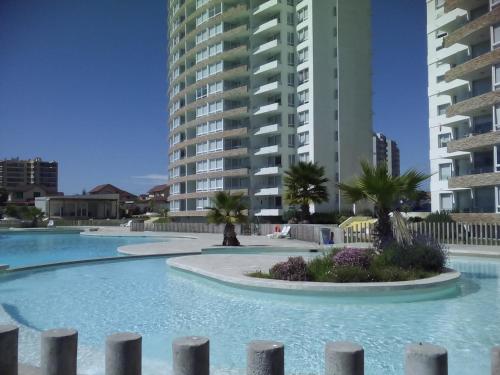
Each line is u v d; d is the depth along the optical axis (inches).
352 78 2327.8
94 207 3481.8
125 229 2253.9
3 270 631.2
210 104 2669.8
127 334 181.9
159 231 2032.5
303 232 1268.5
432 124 1883.6
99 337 343.0
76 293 519.2
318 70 2292.1
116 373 173.5
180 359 166.2
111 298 489.1
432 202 1863.9
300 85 2352.4
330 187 2250.2
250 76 2508.6
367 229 1108.5
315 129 2261.3
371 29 2418.8
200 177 2664.9
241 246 993.5
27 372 203.6
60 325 378.9
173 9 3351.4
